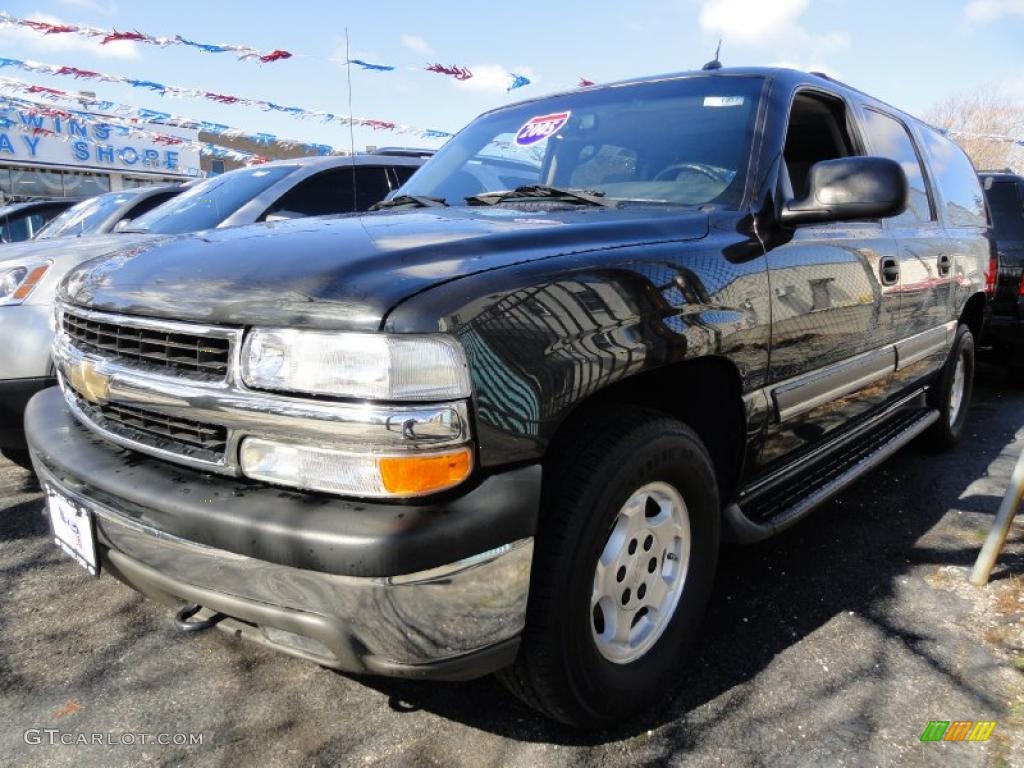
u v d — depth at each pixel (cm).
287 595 155
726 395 230
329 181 531
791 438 260
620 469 183
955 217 426
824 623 262
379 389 148
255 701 220
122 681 229
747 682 229
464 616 157
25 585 285
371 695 223
